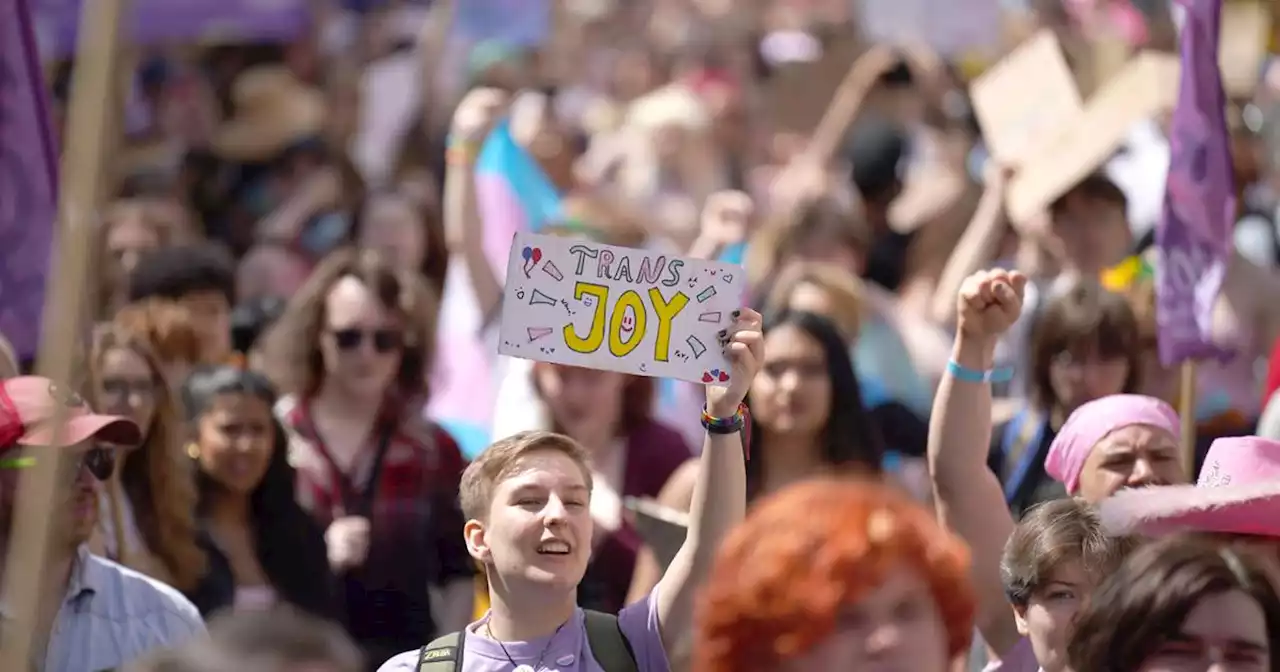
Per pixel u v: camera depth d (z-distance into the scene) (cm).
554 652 613
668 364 636
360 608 895
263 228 1498
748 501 847
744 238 1201
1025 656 673
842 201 1211
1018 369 986
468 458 984
